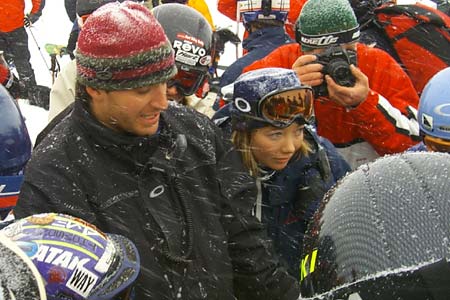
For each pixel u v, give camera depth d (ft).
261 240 7.36
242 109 7.94
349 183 4.11
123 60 6.14
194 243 6.59
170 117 7.03
